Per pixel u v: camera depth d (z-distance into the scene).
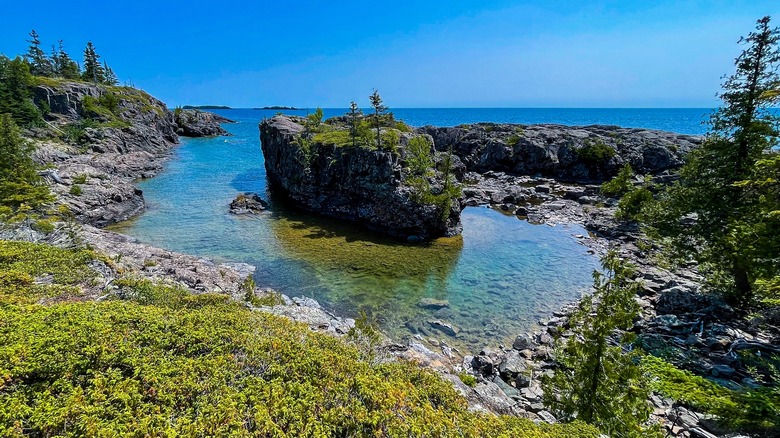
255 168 77.75
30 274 16.83
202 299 16.45
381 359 12.62
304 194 48.28
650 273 29.17
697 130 161.88
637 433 11.04
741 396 10.99
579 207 51.56
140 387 8.52
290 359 10.38
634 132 81.19
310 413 8.30
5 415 7.16
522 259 34.19
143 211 45.56
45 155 57.97
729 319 21.20
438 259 33.78
